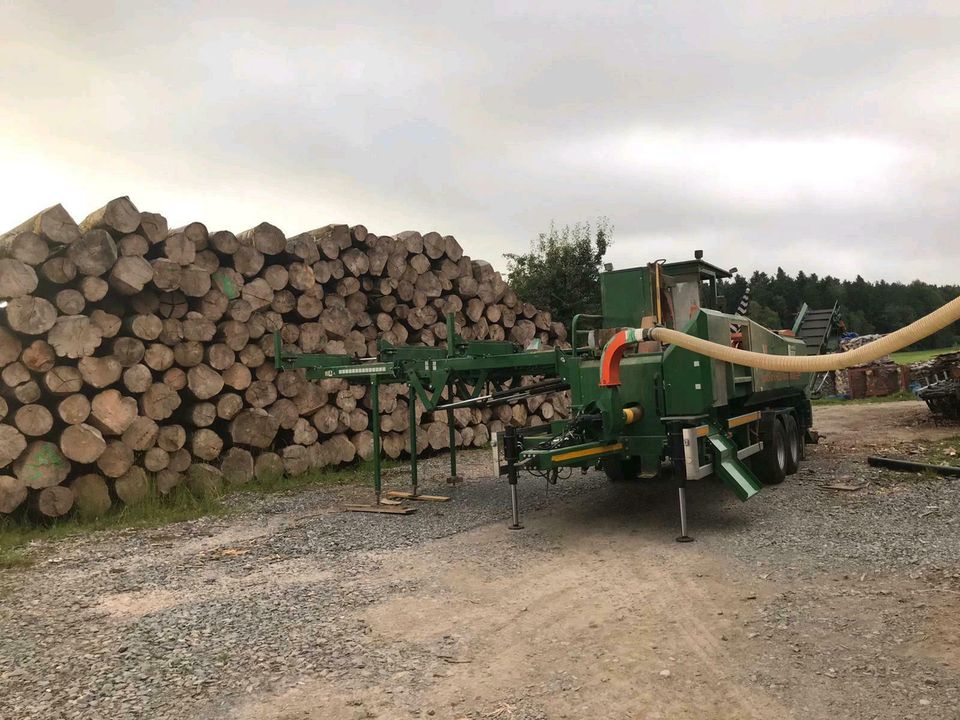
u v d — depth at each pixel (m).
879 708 2.98
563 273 20.30
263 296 9.90
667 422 6.53
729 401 7.28
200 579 5.42
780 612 4.13
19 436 7.36
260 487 9.46
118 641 4.13
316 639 4.04
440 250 12.77
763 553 5.38
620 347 6.43
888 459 8.90
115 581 5.45
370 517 7.56
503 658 3.72
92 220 8.34
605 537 6.23
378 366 8.29
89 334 7.91
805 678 3.29
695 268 8.36
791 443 8.93
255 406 9.80
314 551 6.16
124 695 3.43
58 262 7.73
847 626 3.86
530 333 14.87
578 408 7.00
